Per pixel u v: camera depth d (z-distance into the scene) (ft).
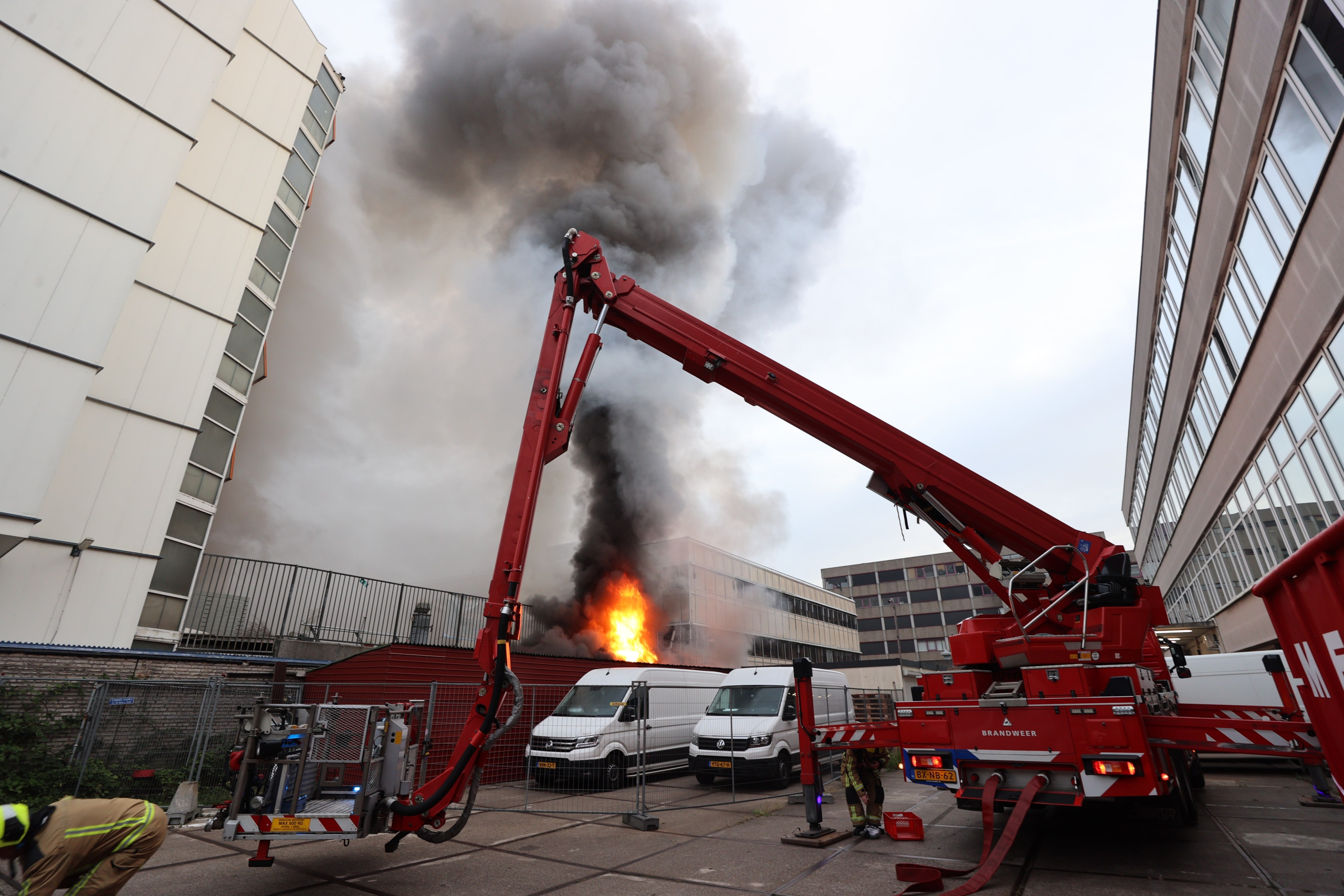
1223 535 56.59
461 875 17.62
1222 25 32.76
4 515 30.40
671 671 42.75
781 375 23.13
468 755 17.51
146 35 39.88
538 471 20.72
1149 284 61.57
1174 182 46.47
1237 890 14.38
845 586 224.33
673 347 24.04
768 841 21.35
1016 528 20.93
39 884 10.51
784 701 37.73
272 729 17.20
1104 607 19.15
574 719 36.63
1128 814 23.11
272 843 21.24
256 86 53.26
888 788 34.04
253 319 52.60
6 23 33.91
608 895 15.65
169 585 41.91
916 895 14.78
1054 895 14.53
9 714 27.40
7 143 33.06
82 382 33.99
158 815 11.95
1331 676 7.86
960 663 20.59
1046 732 17.37
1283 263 30.66
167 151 39.81
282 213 57.62
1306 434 33.88
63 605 35.35
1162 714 21.47
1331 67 24.00
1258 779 34.04
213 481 46.60
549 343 22.58
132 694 31.42
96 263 35.53
